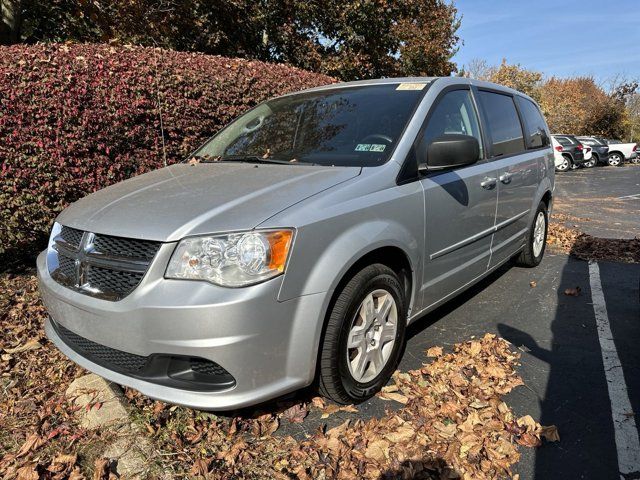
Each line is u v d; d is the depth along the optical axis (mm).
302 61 12062
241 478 2148
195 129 5305
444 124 3297
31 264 4910
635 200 13156
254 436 2406
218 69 5508
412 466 2197
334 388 2471
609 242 6648
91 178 4711
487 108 3988
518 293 4496
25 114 4273
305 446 2332
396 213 2684
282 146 3293
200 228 2156
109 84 4668
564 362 3191
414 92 3303
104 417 2553
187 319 2035
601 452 2328
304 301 2221
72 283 2391
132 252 2215
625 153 28172
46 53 4453
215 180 2730
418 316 3094
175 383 2182
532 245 5039
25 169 4340
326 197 2402
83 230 2418
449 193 3131
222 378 2162
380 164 2795
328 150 3051
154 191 2654
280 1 11148
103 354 2387
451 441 2367
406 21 14281
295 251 2180
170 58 5238
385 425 2467
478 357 3182
